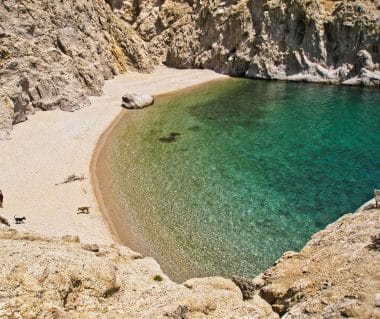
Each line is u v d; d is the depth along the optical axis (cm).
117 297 1958
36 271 1816
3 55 6247
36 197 4200
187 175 4747
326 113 6725
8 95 6003
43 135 5819
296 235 3594
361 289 1911
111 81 8681
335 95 7631
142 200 4219
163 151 5412
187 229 3738
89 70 7812
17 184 4450
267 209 4019
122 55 9362
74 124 6306
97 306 1852
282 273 2403
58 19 7656
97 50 8562
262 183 4534
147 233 3681
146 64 9588
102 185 4519
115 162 5088
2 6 6606
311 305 1917
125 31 9600
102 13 9194
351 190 4322
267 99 7594
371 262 2180
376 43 8075
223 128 6212
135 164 5034
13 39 6481
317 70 8588
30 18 6931
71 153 5297
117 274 2100
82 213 3925
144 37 10650
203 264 3297
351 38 8300
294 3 8719
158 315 1777
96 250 2377
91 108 7125
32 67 6650
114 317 1802
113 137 5894
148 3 10869
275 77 8938
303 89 8150
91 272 1952
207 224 3803
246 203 4134
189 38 10150
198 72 9700
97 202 4159
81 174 4753
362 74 8062
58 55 7262
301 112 6825
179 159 5169
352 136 5769
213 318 1886
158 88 8488
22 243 2133
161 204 4144
